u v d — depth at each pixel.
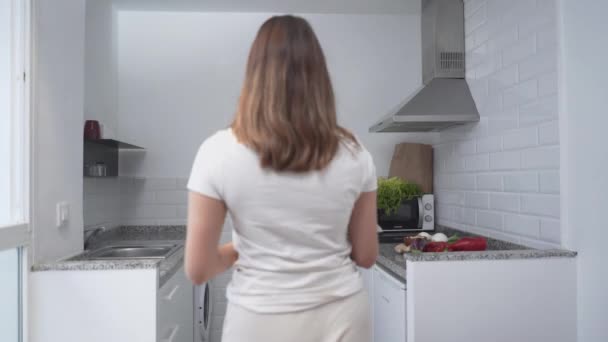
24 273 1.41
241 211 0.74
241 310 0.77
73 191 1.78
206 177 0.73
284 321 0.75
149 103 3.03
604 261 1.46
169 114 3.04
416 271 1.53
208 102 3.06
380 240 2.55
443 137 2.77
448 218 2.70
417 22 3.17
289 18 0.79
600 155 1.47
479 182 2.29
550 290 1.57
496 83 2.10
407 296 1.61
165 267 1.72
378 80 3.14
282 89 0.73
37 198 1.48
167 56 3.05
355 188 0.79
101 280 1.47
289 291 0.76
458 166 2.54
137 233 2.96
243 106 0.75
